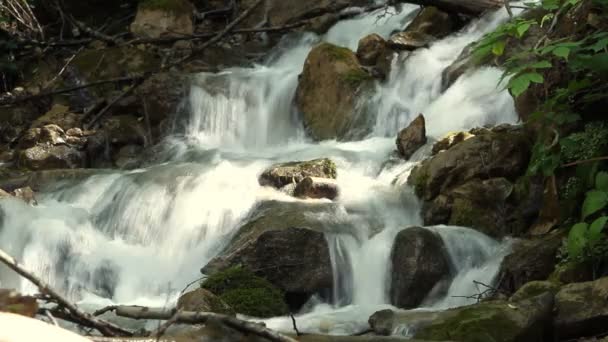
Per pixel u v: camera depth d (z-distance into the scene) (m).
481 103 8.98
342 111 10.33
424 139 8.68
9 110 11.94
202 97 11.34
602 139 6.61
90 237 8.02
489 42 6.36
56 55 13.62
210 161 9.66
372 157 8.90
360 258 6.98
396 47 10.77
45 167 10.41
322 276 6.86
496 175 7.46
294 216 7.23
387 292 6.78
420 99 9.94
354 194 7.86
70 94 12.19
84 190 8.93
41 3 14.61
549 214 6.93
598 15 7.14
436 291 6.66
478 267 6.78
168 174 8.62
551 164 6.74
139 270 7.61
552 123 7.03
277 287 6.82
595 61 6.26
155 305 7.07
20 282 7.61
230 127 11.20
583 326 5.29
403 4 12.85
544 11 9.23
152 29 13.20
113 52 12.55
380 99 10.14
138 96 11.49
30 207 8.32
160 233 7.93
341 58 10.64
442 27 11.20
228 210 7.77
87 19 14.95
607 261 6.00
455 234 6.94
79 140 10.84
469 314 5.34
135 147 11.09
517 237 7.09
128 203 8.26
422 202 7.62
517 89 5.99
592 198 5.82
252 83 11.44
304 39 13.03
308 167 8.29
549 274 6.30
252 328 3.81
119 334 3.86
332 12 13.28
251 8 12.48
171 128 11.30
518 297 5.85
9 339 2.37
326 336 5.34
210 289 6.60
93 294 7.53
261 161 9.24
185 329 4.55
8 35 13.65
